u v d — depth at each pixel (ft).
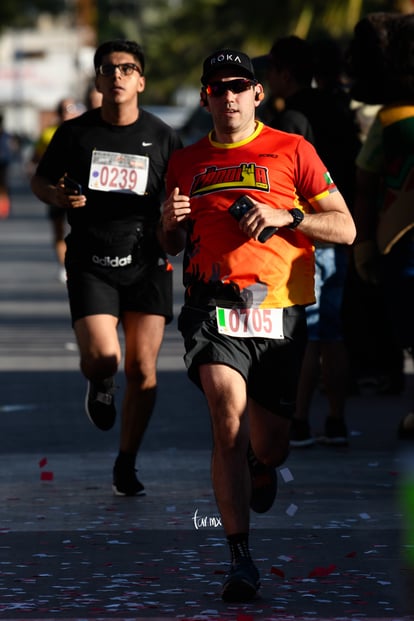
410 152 66.13
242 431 46.42
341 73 73.46
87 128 62.69
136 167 62.08
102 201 61.87
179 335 120.67
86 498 61.57
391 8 188.44
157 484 64.54
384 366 90.12
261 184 48.78
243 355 47.98
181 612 44.01
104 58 62.08
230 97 48.57
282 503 60.13
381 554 51.47
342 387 73.15
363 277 69.46
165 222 49.57
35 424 80.43
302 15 220.43
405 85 66.85
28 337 117.29
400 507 59.31
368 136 67.62
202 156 49.62
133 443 62.03
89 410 62.49
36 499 61.36
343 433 73.56
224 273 48.42
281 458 51.37
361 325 89.15
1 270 179.01
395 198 66.95
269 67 72.95
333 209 49.44
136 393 61.77
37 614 43.83
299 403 72.84
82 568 49.65
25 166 479.82
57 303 141.79
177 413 83.97
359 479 65.16
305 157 49.26
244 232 47.88
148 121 63.00
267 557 51.08
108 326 61.16
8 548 52.70
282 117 71.31
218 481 46.06
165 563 50.34
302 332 49.62
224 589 45.06
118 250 61.46
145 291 61.72
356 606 44.60
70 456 71.46
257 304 48.42
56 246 162.81
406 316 67.92
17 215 307.78
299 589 46.73
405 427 75.31
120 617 43.50
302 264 49.34
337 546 52.70
